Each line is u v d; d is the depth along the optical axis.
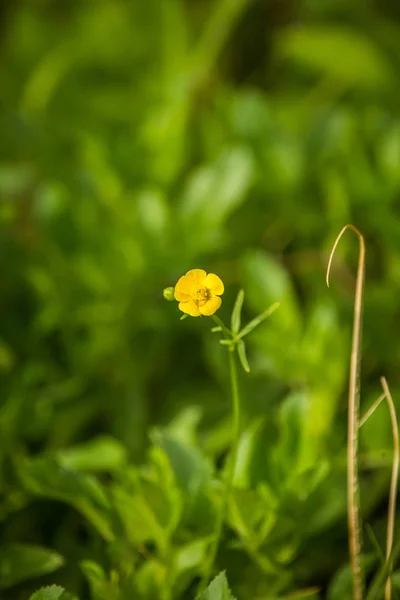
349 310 0.89
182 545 0.77
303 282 0.95
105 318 0.89
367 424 0.82
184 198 0.91
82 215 0.91
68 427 0.87
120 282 0.89
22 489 0.83
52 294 0.89
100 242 0.90
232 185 0.90
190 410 0.83
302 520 0.77
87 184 0.93
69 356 0.90
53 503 0.84
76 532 0.83
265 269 0.87
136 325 0.90
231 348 0.72
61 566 0.81
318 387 0.85
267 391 0.87
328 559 0.81
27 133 1.00
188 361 0.92
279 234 0.96
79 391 0.88
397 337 0.89
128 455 0.86
